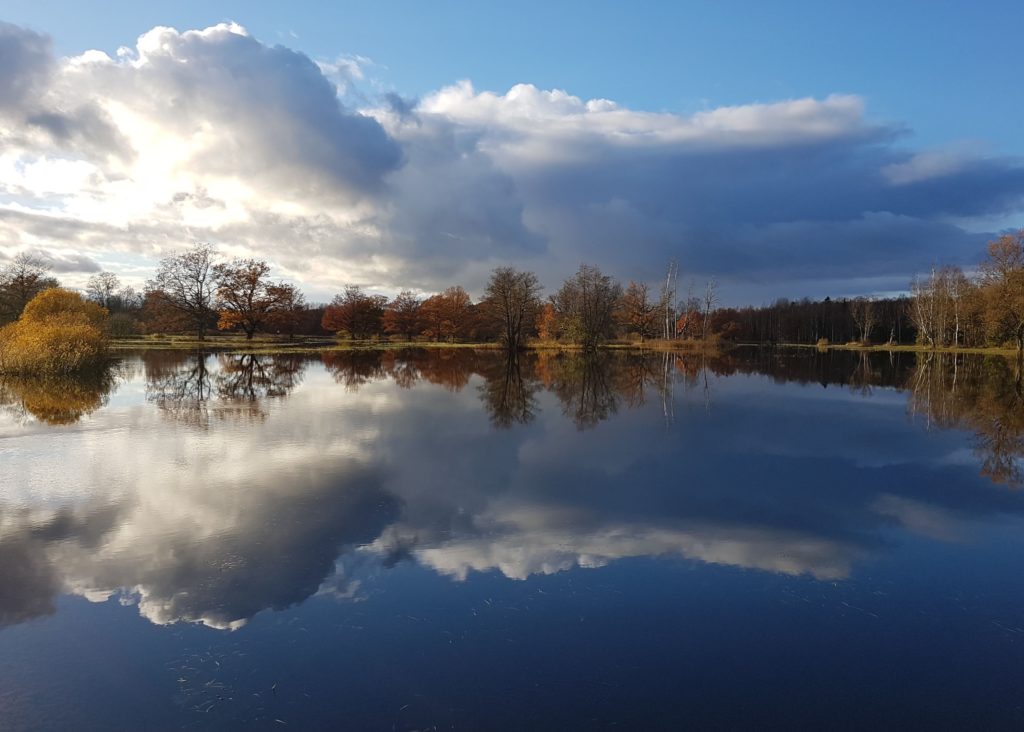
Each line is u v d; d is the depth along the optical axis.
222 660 5.93
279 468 13.11
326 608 6.98
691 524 9.99
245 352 54.28
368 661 5.92
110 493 11.20
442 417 19.94
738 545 9.11
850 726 5.08
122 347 57.09
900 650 6.27
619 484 12.27
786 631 6.62
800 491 11.98
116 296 91.94
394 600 7.19
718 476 13.01
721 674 5.79
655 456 14.79
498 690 5.48
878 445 16.41
